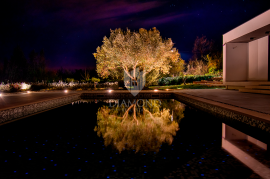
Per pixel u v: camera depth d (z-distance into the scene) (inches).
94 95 410.9
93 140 119.4
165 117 192.1
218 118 185.2
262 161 85.8
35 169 80.4
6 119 174.9
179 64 732.7
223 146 106.0
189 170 77.9
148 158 90.3
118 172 76.8
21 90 508.4
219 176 72.6
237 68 427.2
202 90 414.0
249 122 134.6
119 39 487.2
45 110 242.8
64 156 94.0
